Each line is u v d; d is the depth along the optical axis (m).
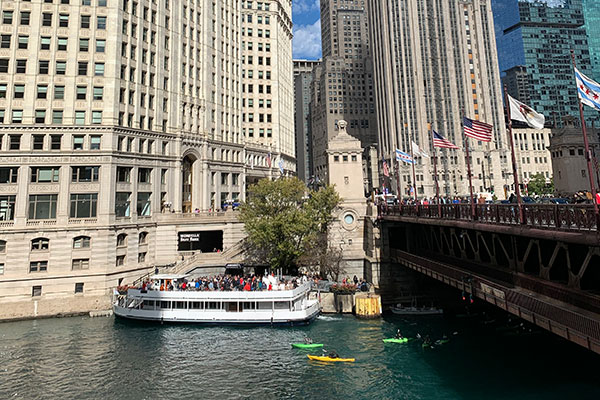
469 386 26.64
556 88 174.88
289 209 52.88
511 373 28.62
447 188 133.12
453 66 142.25
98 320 42.91
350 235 54.22
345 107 186.88
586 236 14.76
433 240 42.31
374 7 154.62
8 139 45.28
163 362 31.38
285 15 98.56
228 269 54.25
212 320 41.16
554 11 180.50
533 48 177.25
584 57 180.75
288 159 97.31
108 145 48.53
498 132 140.38
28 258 43.94
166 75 58.69
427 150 135.00
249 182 80.75
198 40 65.25
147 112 54.91
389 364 30.69
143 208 53.22
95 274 45.94
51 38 48.19
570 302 17.92
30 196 45.38
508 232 20.92
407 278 48.84
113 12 50.81
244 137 84.38
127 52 52.22
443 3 144.62
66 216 46.06
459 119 139.12
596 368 29.17
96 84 49.38
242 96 83.69
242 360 31.78
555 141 71.31
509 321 41.56
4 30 46.62
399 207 42.81
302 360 31.70
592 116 172.88
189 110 62.12
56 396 25.81
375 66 153.75
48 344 35.31
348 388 26.81
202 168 62.66
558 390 25.69
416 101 137.38
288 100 101.56
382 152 147.12
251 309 41.59
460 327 39.84
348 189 55.59
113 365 30.80
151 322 42.03
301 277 48.25
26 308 42.59
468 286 27.70
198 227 55.97
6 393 26.20
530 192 105.12
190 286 44.16
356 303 44.50
